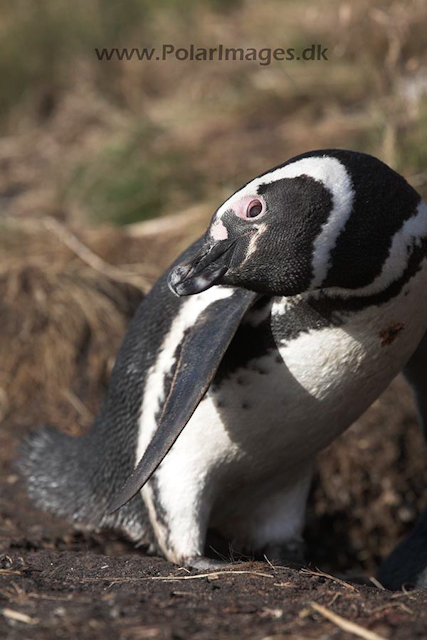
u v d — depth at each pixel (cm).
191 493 972
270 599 724
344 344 895
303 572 820
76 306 1588
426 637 634
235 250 864
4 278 1658
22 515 1186
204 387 862
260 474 1005
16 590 736
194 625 661
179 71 2555
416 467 1477
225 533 1086
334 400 939
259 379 930
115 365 1088
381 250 842
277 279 859
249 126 2195
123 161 2097
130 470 1060
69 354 1538
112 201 2011
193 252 998
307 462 1038
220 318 909
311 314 891
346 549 1450
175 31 2689
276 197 845
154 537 1080
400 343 908
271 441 966
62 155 2372
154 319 1034
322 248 838
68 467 1178
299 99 2248
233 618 677
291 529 1076
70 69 2723
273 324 911
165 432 862
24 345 1544
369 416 1492
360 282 855
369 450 1469
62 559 889
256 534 1075
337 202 832
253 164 1991
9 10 2848
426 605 702
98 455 1119
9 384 1511
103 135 2373
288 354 912
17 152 2477
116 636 640
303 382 922
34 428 1405
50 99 2702
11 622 664
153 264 1742
